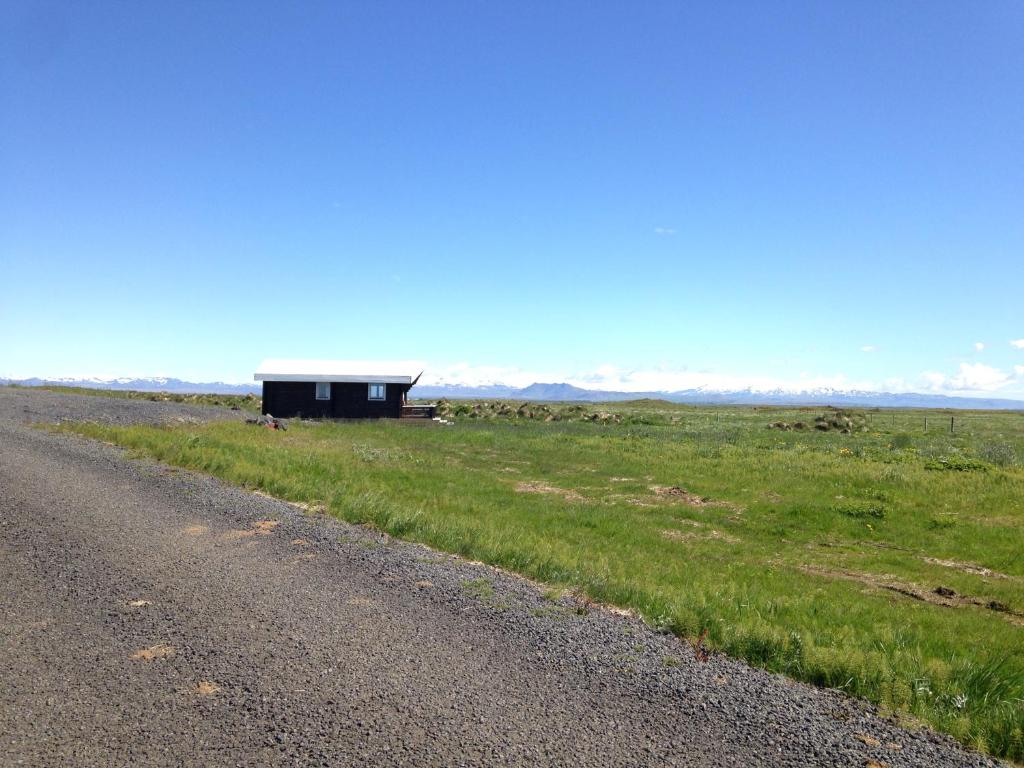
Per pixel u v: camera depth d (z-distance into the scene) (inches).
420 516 449.7
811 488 762.8
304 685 192.1
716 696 196.4
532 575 336.8
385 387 1681.8
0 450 609.3
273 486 521.3
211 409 1311.5
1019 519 624.1
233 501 450.9
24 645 214.7
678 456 1009.5
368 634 231.3
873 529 597.0
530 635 236.8
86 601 254.8
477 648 223.3
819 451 1080.2
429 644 224.8
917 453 1081.4
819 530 595.8
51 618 237.6
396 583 290.4
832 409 3127.5
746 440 1269.7
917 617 376.5
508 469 897.5
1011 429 1835.6
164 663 204.2
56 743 160.7
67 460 574.6
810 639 255.8
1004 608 410.3
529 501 671.1
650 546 518.3
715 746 169.0
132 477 513.3
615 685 200.5
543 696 191.3
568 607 275.6
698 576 431.2
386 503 490.9
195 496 457.7
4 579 277.0
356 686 192.4
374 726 171.3
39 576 281.7
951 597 428.8
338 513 439.2
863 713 194.5
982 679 232.5
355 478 673.0
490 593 283.0
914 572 481.4
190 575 290.4
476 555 366.0
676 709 187.0
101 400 1293.1
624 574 391.2
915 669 241.8
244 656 210.1
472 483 745.6
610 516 615.2
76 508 402.6
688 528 592.7
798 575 461.4
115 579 281.0
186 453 626.8
